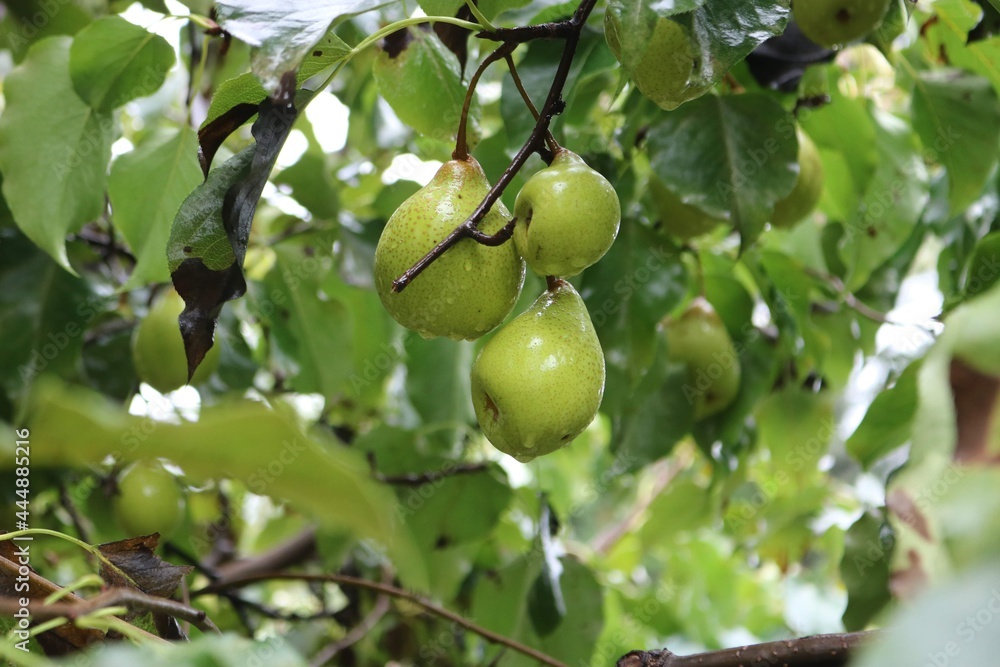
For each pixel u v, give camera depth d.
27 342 0.81
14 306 0.81
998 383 0.39
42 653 0.59
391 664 1.09
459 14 0.69
